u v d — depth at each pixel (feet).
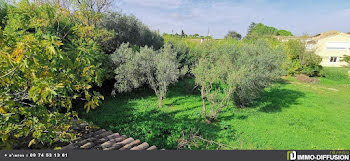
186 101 39.45
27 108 10.51
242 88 30.55
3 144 10.78
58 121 12.09
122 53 37.63
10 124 10.19
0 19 28.58
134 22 53.11
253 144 22.03
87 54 13.28
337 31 111.75
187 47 65.10
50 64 10.32
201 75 29.53
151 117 29.40
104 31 36.32
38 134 10.61
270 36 127.65
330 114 34.09
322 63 107.34
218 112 28.58
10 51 9.65
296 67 73.46
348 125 29.35
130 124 25.95
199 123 27.89
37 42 9.07
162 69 34.60
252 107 36.58
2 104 9.38
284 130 26.40
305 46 77.77
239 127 26.78
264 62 32.81
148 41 59.41
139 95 42.42
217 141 22.43
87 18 36.96
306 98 45.06
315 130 27.09
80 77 12.62
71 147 12.70
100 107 33.24
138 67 36.50
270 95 46.78
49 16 29.04
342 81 69.97
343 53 105.19
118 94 41.52
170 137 22.48
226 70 30.58
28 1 29.25
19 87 11.04
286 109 36.27
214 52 45.75
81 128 16.78
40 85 8.65
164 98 36.35
